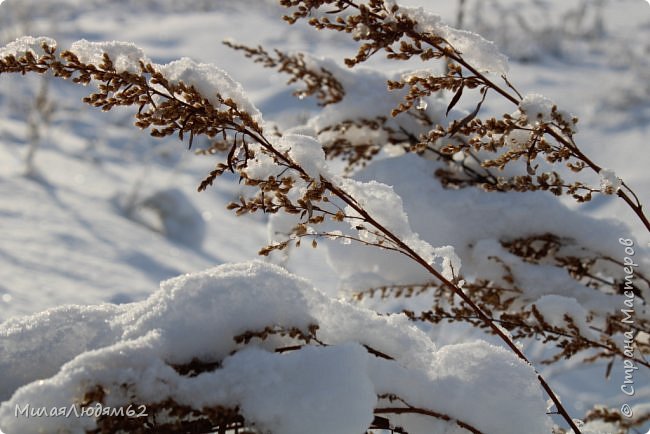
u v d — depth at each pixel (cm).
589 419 215
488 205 256
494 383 127
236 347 119
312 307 128
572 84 1446
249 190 917
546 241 253
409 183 265
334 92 278
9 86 1229
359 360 113
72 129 1108
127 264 614
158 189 804
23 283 495
